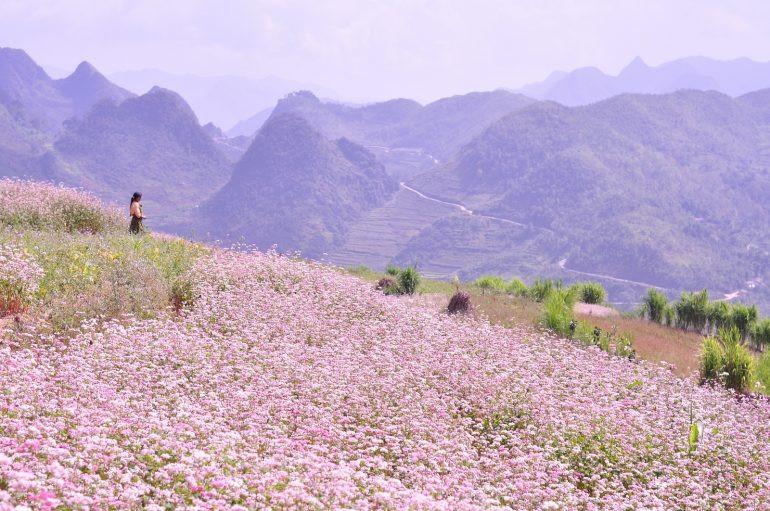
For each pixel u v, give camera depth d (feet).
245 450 27.27
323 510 22.02
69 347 38.93
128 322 46.01
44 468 21.03
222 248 81.41
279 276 71.72
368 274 112.78
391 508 23.07
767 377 65.05
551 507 27.61
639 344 78.89
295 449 29.32
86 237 70.18
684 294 104.32
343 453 29.84
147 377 34.91
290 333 51.60
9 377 30.01
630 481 34.53
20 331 40.34
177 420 29.30
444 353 52.90
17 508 17.54
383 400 38.99
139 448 25.17
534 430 38.75
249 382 38.29
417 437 34.09
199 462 24.14
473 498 27.07
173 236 82.89
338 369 42.65
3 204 74.64
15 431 23.91
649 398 49.73
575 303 105.81
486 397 42.80
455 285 113.39
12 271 47.14
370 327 58.29
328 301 64.85
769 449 41.86
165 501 21.18
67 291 48.16
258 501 22.22
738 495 34.01
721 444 40.57
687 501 31.65
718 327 99.45
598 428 39.50
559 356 58.80
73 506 19.34
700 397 51.85
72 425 26.25
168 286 55.83
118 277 53.11
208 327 49.96
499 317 80.94
